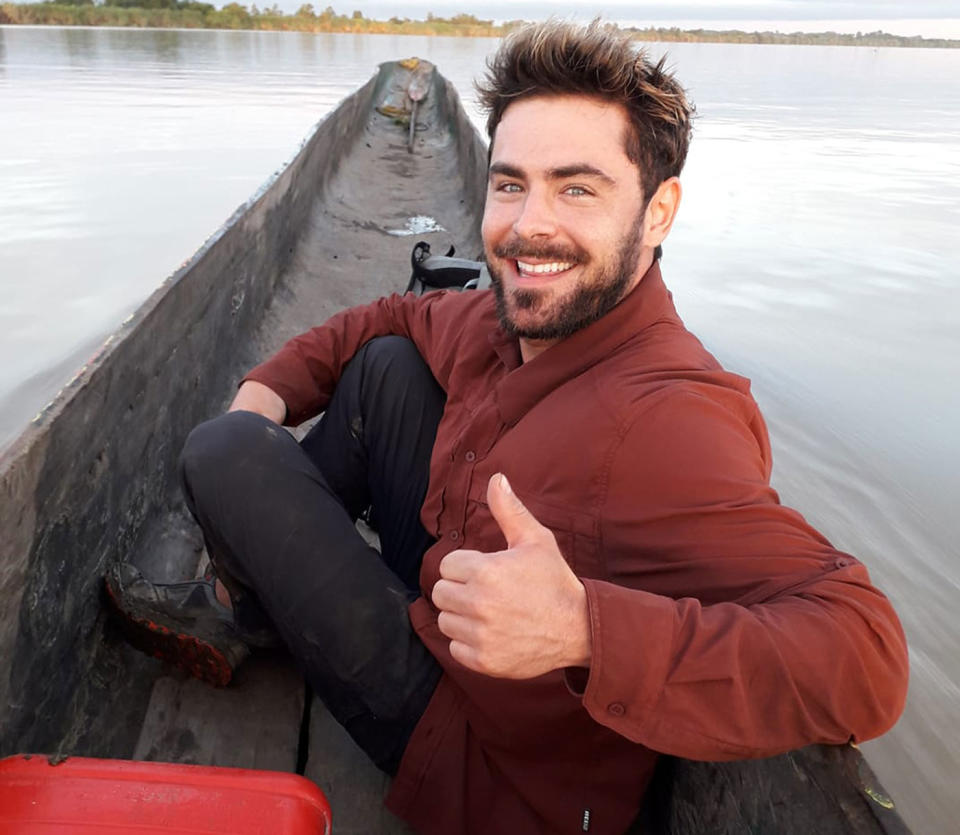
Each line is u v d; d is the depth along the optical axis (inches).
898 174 533.0
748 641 36.9
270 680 69.2
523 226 48.7
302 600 52.2
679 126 49.8
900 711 39.7
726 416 45.0
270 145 568.1
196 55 1574.8
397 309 70.5
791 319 237.8
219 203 391.9
